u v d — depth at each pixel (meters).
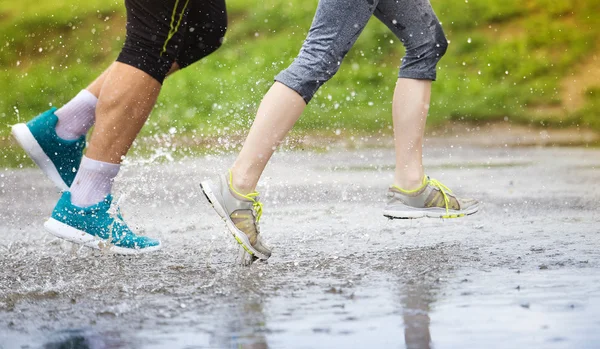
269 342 2.82
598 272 3.98
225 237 5.75
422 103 5.22
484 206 7.16
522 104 18.88
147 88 4.91
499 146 14.77
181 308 3.41
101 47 23.56
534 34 22.12
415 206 5.31
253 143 4.39
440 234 5.56
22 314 3.37
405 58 5.24
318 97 19.36
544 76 20.28
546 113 18.27
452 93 19.52
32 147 5.33
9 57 22.98
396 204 5.34
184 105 18.67
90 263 4.68
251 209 4.41
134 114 4.96
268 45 22.12
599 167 10.90
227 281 4.00
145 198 8.51
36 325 3.17
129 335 2.97
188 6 4.89
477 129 17.45
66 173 5.51
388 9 5.05
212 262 4.63
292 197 8.36
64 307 3.49
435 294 3.54
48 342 2.90
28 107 20.23
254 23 23.62
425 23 5.08
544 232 5.52
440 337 2.82
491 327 2.94
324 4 4.43
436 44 5.14
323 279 3.99
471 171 10.66
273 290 3.74
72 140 5.45
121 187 9.40
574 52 21.17
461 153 13.59
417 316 3.14
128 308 3.43
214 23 5.29
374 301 3.43
